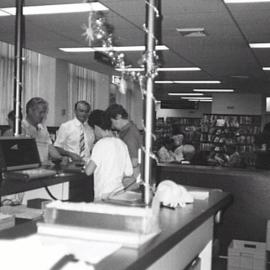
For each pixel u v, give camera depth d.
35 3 4.89
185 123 18.95
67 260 1.01
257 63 8.84
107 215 1.25
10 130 4.18
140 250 1.18
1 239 1.20
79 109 5.06
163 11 5.06
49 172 2.90
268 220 3.64
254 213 3.77
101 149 3.23
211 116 15.16
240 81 11.98
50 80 9.01
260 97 15.31
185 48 7.41
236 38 6.51
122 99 13.25
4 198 2.99
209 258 2.11
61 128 5.09
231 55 7.97
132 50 7.56
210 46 7.18
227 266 3.58
